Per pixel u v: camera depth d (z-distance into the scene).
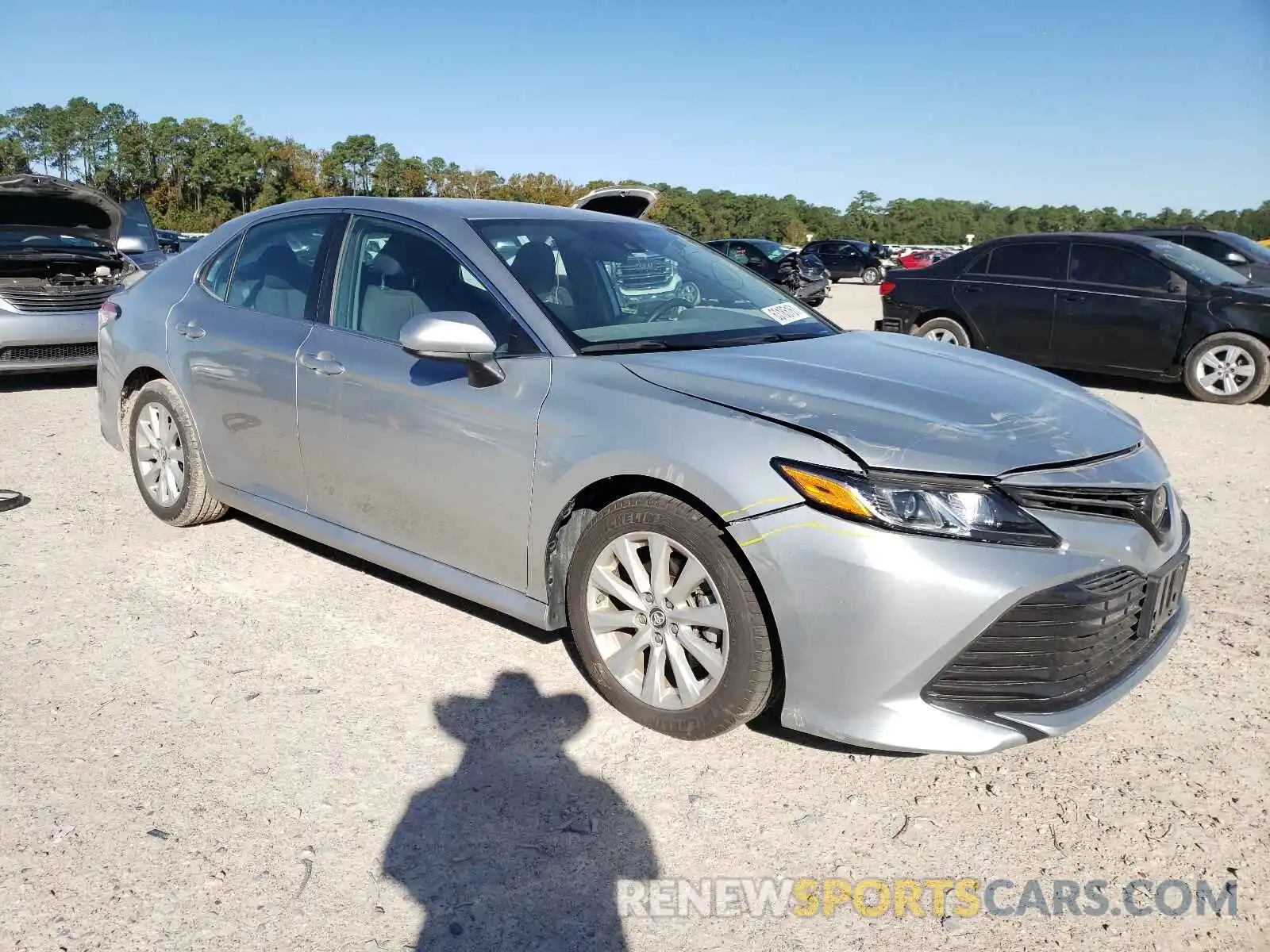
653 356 3.04
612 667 2.95
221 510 4.50
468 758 2.76
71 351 8.00
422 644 3.45
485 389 3.10
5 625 3.52
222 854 2.33
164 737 2.83
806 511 2.46
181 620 3.60
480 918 2.15
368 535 3.58
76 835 2.38
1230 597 4.06
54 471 5.53
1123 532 2.57
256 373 3.84
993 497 2.43
